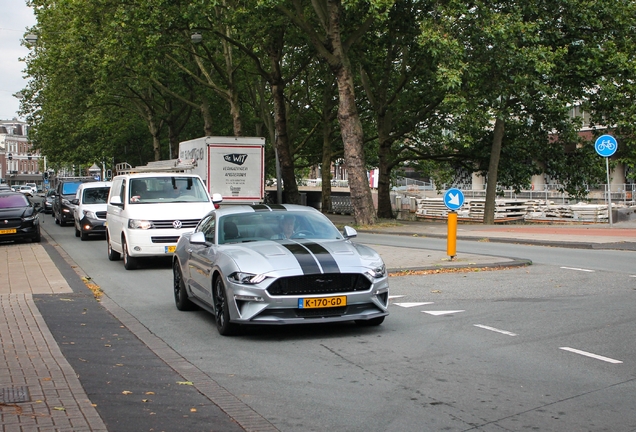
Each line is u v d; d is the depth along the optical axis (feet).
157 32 97.60
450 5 86.17
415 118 111.96
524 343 25.64
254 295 25.82
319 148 157.99
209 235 31.42
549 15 92.94
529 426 16.78
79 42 125.90
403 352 24.58
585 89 101.04
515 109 99.35
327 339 26.89
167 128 190.39
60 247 73.87
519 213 117.60
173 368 22.67
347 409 18.28
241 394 19.74
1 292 39.45
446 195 50.75
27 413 17.17
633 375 21.25
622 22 92.32
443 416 17.61
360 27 91.45
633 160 100.42
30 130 203.41
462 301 34.83
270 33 104.12
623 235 70.08
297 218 31.60
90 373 21.67
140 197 53.83
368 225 92.22
